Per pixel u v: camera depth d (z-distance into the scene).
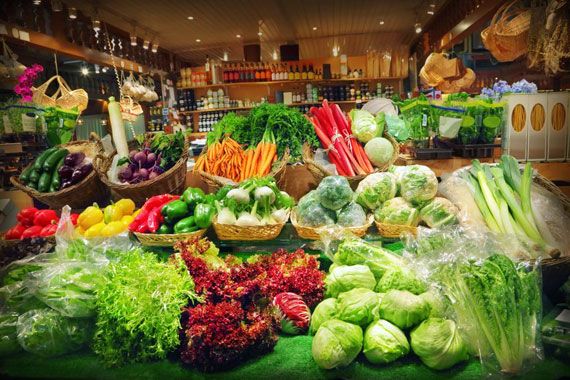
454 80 6.98
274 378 1.60
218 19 8.32
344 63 9.23
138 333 1.72
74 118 3.87
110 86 9.28
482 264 1.71
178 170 2.77
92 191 2.90
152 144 3.06
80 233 2.46
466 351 1.62
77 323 1.80
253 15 8.25
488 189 2.25
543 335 1.67
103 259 2.07
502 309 1.58
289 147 2.99
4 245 2.31
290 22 9.02
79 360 1.77
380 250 1.96
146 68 9.76
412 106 3.35
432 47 9.26
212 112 9.85
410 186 2.21
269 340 1.71
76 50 7.09
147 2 6.92
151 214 2.31
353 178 2.64
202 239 2.13
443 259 1.83
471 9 6.64
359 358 1.67
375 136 2.90
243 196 2.29
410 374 1.58
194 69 9.70
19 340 1.75
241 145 3.21
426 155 3.21
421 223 2.26
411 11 8.45
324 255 2.26
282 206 2.44
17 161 4.69
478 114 3.11
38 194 2.81
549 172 3.08
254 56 10.80
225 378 1.61
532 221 2.10
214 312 1.69
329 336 1.60
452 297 1.71
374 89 9.54
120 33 8.83
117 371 1.69
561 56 3.60
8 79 4.97
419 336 1.60
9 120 4.34
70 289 1.80
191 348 1.65
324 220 2.24
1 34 5.48
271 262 2.09
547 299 1.88
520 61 7.52
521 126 3.04
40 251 2.27
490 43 4.57
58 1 5.96
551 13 3.50
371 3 7.79
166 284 1.77
